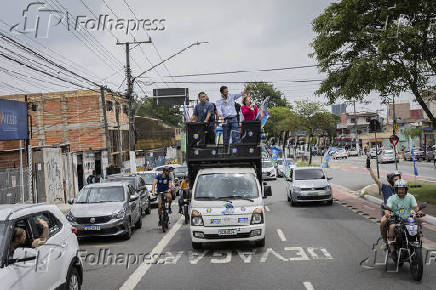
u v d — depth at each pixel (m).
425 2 14.30
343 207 17.36
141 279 7.66
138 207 14.13
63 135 38.00
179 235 12.41
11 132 18.30
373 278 7.21
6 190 19.89
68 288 5.78
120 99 42.62
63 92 38.12
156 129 56.34
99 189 13.35
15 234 4.96
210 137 11.77
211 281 7.34
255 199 10.12
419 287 6.63
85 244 11.71
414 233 7.09
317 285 6.89
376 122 21.23
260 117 12.24
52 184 25.05
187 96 30.50
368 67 15.02
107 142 28.41
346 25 15.92
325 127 58.38
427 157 46.25
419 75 15.55
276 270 7.92
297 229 12.44
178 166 30.02
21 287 4.56
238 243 10.74
